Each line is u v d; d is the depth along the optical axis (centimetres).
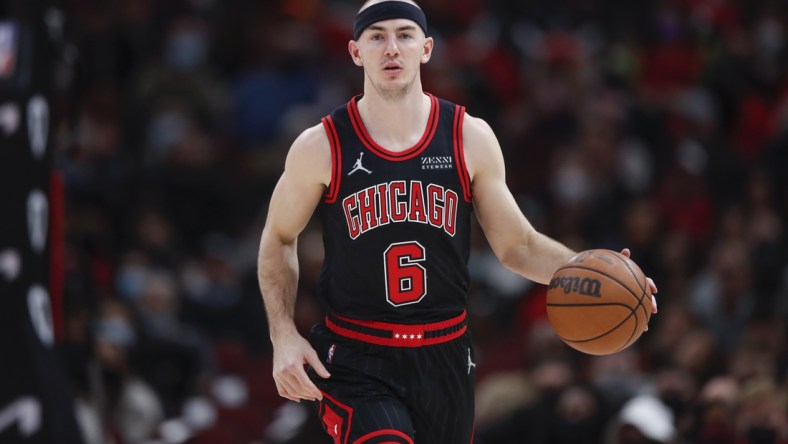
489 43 3947
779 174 3388
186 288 2903
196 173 3206
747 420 1931
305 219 1220
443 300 1211
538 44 4034
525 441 2188
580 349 1181
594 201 3234
